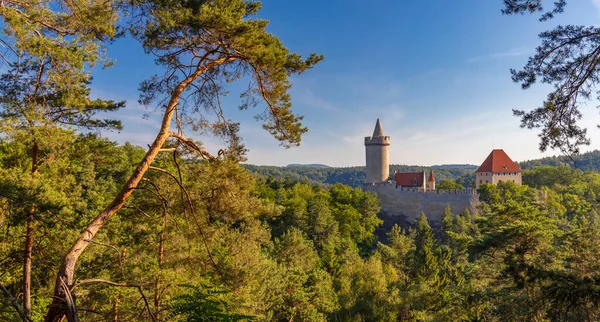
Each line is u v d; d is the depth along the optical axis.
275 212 15.09
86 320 13.83
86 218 15.06
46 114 11.04
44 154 12.70
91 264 14.71
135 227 16.02
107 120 13.01
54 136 11.12
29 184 10.55
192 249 16.39
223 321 9.21
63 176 13.66
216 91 12.90
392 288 36.22
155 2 10.43
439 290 38.34
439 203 83.69
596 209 72.88
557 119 9.36
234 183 13.63
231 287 15.45
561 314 11.00
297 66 12.25
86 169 16.86
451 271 46.66
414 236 68.75
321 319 28.30
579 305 10.41
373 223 75.44
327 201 74.19
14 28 8.04
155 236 16.23
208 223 14.77
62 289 8.51
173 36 11.32
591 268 17.89
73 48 9.43
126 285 9.05
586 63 8.68
